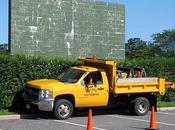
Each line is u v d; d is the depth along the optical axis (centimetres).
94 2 2559
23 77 1895
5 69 1856
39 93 1692
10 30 2288
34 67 1925
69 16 2469
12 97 1878
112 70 1834
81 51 2492
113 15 2620
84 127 1503
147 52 5875
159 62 2353
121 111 2031
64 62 2003
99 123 1630
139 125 1582
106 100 1830
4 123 1584
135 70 2016
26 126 1506
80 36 2497
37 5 2375
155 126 1497
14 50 2286
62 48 2433
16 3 2306
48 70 1959
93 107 1822
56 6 2434
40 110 1702
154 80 1939
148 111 1975
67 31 2455
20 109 1895
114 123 1634
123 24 2656
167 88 2269
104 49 2573
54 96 1686
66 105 1714
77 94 1745
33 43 2347
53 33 2414
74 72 1820
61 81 1781
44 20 2392
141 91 1892
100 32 2566
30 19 2347
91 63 1959
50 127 1488
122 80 1850
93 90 1786
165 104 2270
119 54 2627
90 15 2541
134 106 1884
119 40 2631
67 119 1723
